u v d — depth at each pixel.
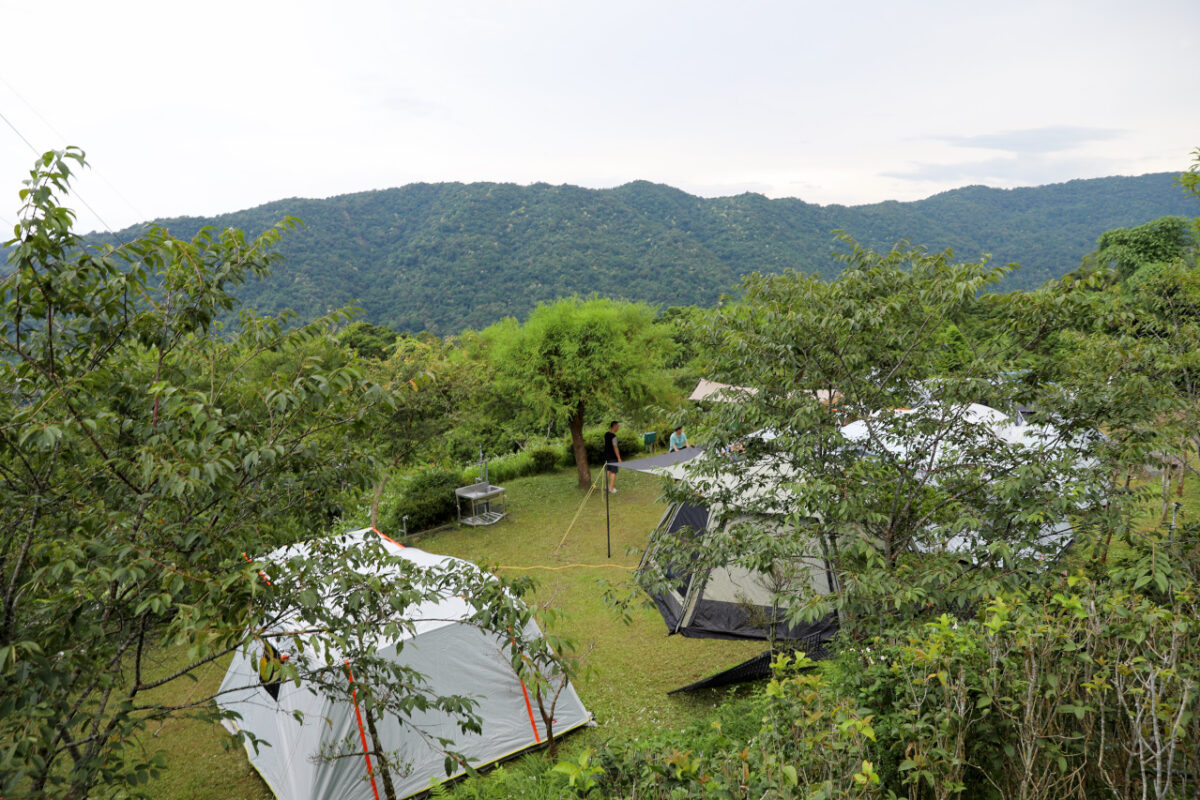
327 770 5.31
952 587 4.53
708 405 6.31
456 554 11.90
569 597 9.78
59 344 2.94
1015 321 5.23
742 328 6.02
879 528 5.59
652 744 3.64
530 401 15.06
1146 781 2.71
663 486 6.73
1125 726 3.02
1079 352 6.26
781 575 5.64
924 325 5.36
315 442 3.12
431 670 5.91
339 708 5.38
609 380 15.07
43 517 2.84
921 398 5.68
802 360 5.54
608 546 11.67
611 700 7.09
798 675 3.02
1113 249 24.41
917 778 2.63
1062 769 2.69
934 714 2.86
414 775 5.66
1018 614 3.11
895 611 4.86
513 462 17.84
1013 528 4.91
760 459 6.15
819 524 5.28
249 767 6.33
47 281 2.67
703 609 8.27
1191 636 2.94
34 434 2.50
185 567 2.71
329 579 3.10
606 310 15.70
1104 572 4.38
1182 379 6.66
